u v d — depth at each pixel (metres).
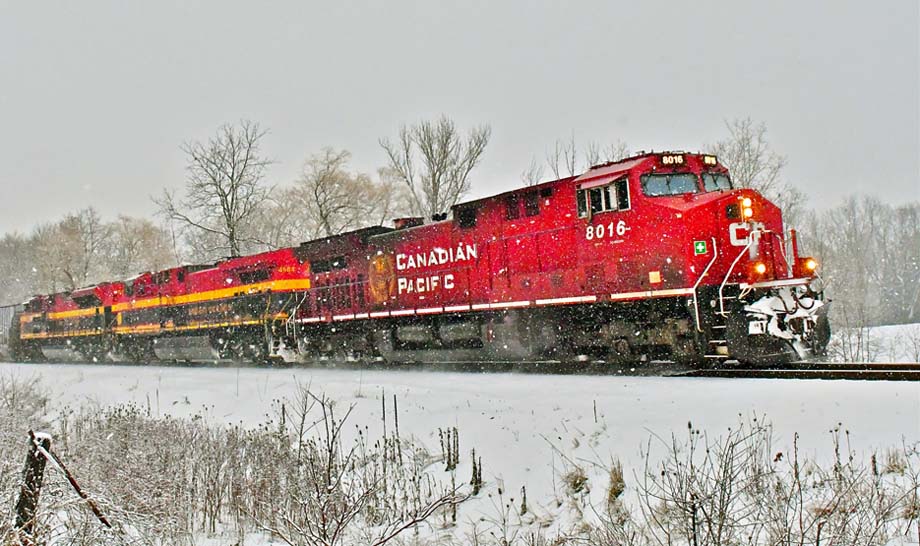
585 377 15.70
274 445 13.02
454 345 21.27
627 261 16.67
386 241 23.36
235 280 29.70
